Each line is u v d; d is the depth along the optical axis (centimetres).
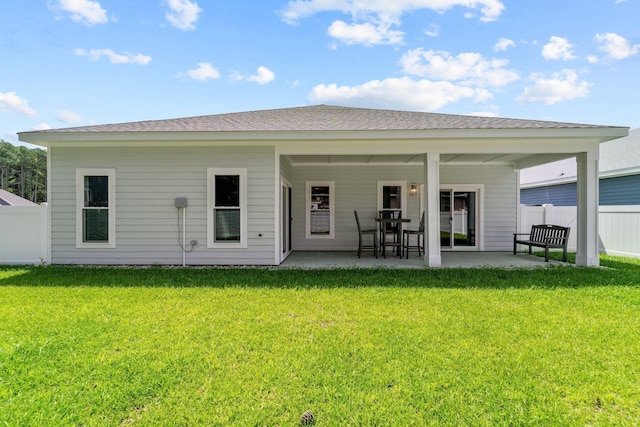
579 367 297
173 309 457
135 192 796
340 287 582
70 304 477
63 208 796
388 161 1051
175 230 799
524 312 445
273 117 960
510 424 224
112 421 225
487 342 350
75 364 300
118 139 743
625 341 351
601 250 1061
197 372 288
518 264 820
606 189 1267
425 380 277
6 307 462
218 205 801
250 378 279
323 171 1099
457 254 1018
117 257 798
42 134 741
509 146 759
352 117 952
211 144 793
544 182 1563
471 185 1101
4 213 802
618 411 238
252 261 798
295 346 340
